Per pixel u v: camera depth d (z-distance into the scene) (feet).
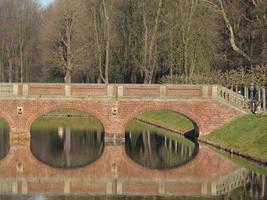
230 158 153.69
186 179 128.06
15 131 181.68
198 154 161.38
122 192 115.14
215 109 184.44
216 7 222.48
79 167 144.15
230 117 184.55
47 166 144.97
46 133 215.10
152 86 183.42
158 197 110.01
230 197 107.34
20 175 133.08
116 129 183.52
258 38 231.91
